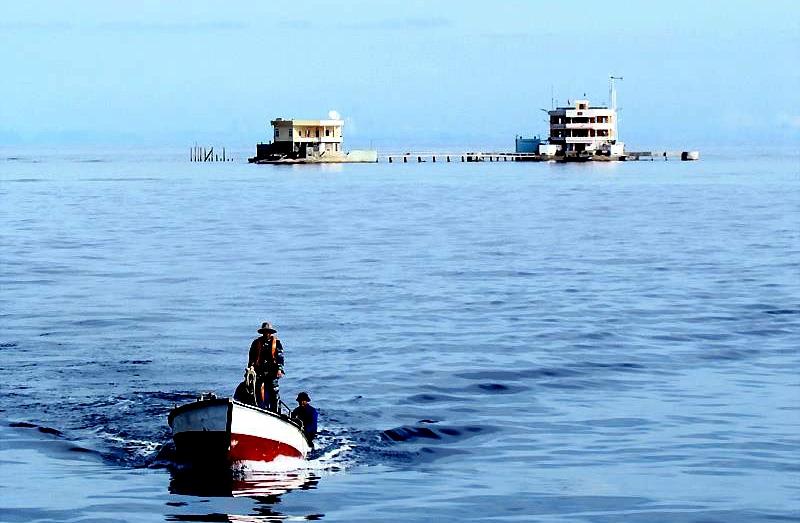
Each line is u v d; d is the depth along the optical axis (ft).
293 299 371.97
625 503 171.12
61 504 170.19
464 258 503.20
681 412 225.76
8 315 337.31
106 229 653.71
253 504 171.01
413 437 208.95
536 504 171.01
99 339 298.76
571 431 212.23
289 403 232.73
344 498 174.19
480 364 269.44
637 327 320.29
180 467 190.60
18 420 217.77
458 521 163.94
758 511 167.43
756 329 317.22
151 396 237.25
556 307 357.41
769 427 213.66
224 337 302.66
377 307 355.77
